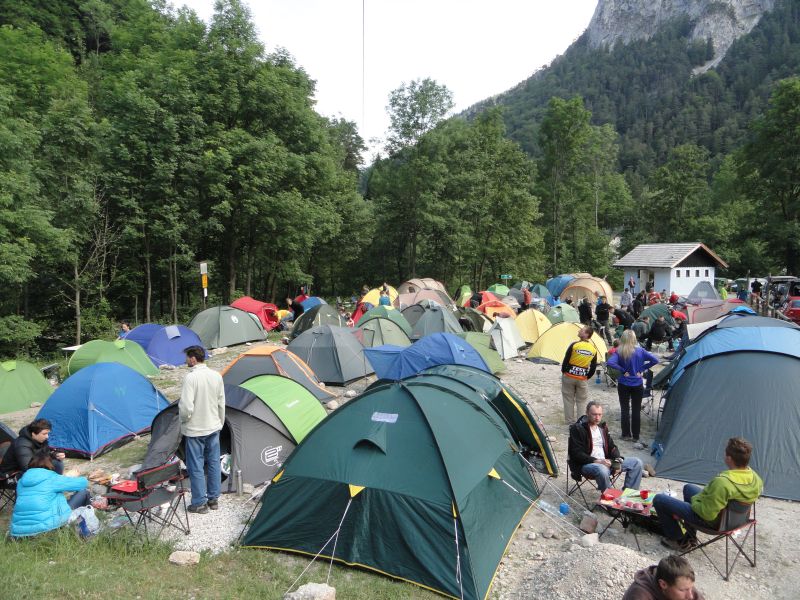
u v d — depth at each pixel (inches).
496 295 1113.4
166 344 632.4
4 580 183.0
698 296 1054.4
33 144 756.0
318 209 1108.5
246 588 195.3
